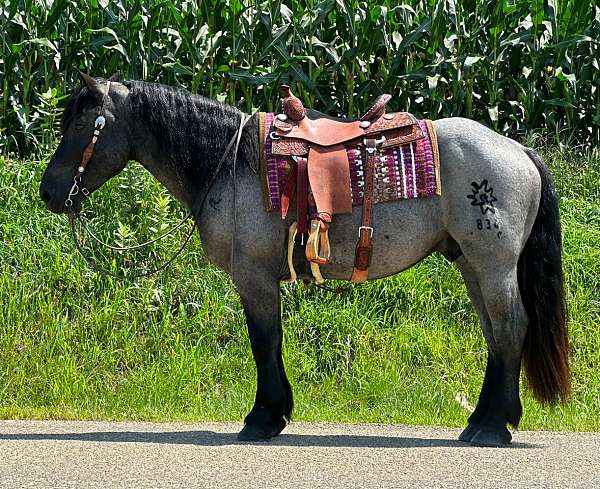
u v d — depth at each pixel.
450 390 8.97
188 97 6.95
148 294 9.90
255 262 6.75
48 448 6.36
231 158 6.79
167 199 10.52
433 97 12.24
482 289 6.76
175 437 6.92
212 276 10.28
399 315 9.93
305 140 6.74
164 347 9.48
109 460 6.00
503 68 13.32
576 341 9.66
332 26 13.30
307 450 6.41
